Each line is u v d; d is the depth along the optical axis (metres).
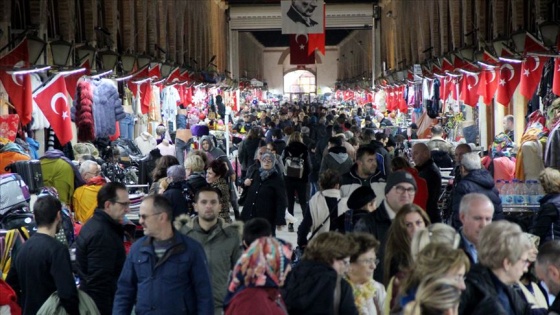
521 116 22.36
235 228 8.58
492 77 20.53
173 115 30.27
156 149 17.34
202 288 7.13
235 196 15.26
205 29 45.81
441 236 6.32
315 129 32.38
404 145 23.55
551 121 15.75
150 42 29.89
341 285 6.40
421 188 10.78
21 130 16.06
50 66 14.46
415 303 4.91
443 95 26.73
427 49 32.12
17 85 14.42
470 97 22.48
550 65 17.55
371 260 6.90
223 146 24.86
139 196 13.24
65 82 16.45
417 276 5.34
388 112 44.22
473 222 7.10
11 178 10.91
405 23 41.16
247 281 5.96
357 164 11.20
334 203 10.28
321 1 35.94
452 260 5.25
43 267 8.02
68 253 8.11
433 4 33.41
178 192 10.80
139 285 7.13
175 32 35.75
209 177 12.47
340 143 16.86
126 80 23.52
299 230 10.42
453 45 28.91
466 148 12.84
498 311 5.51
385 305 6.66
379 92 49.12
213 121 32.66
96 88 18.83
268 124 35.06
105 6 24.09
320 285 6.29
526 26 21.09
